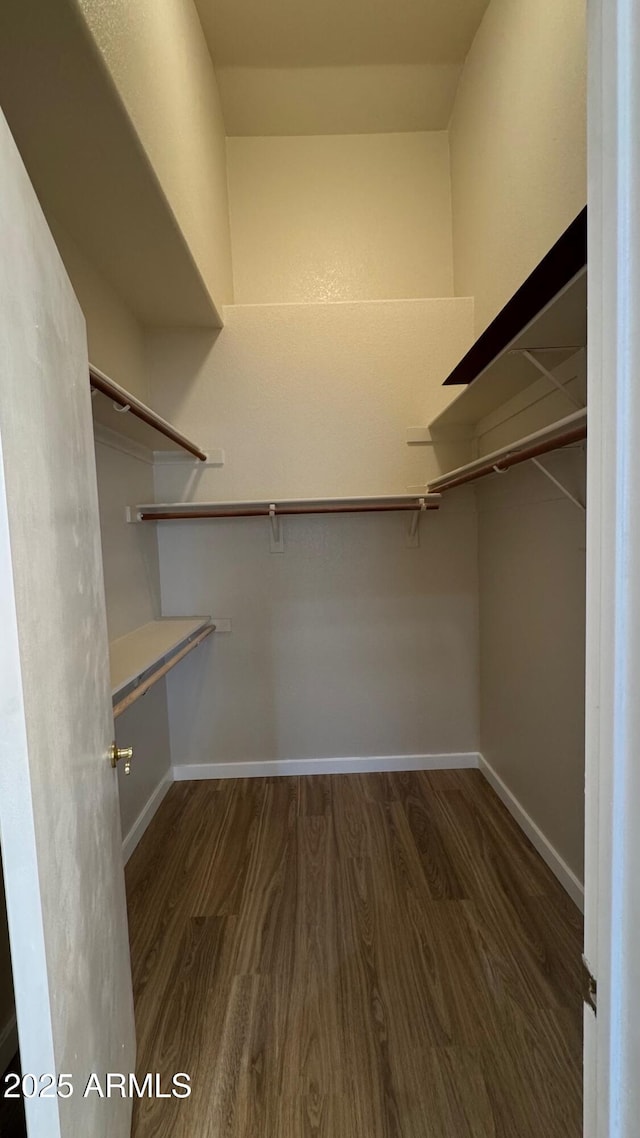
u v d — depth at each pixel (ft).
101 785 3.01
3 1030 3.79
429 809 7.53
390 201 9.07
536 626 6.43
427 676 8.79
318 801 7.88
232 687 8.73
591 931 1.72
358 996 4.52
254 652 8.70
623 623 1.52
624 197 1.44
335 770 8.84
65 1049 2.03
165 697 8.59
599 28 1.50
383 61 7.80
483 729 8.62
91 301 6.20
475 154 7.75
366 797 7.95
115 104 3.93
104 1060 2.73
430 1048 4.06
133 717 7.08
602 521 1.58
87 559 2.97
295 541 8.57
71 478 2.69
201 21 7.00
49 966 1.87
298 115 8.64
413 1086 3.80
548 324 4.40
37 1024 1.85
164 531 8.52
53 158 4.45
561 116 5.22
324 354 8.36
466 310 8.26
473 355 5.57
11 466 1.76
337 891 5.84
